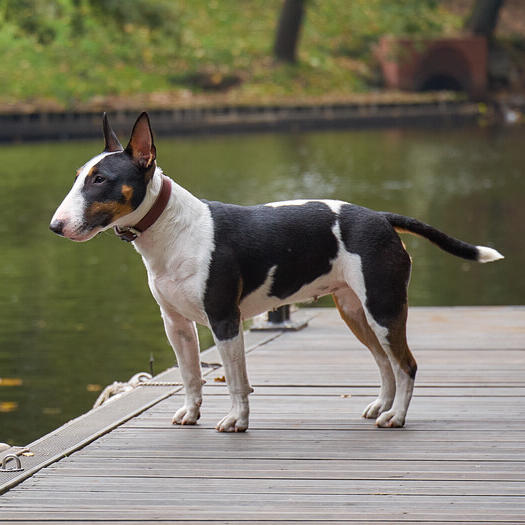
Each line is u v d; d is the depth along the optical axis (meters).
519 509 4.27
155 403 6.17
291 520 4.19
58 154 30.20
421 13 44.59
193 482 4.68
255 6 46.34
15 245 16.22
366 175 24.95
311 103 39.44
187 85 39.91
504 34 47.53
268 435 5.42
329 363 7.23
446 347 7.77
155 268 5.30
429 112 40.69
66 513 4.30
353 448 5.16
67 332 10.59
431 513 4.24
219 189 22.23
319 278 5.43
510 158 28.28
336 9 46.66
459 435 5.35
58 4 34.72
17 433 7.56
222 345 5.32
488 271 14.09
